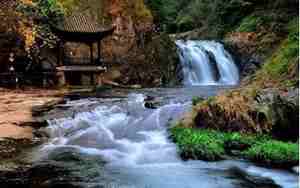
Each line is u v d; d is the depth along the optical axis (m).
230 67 33.69
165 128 13.82
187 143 11.70
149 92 21.47
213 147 11.30
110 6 31.17
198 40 37.75
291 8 35.12
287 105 12.24
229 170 10.37
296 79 14.66
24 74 24.91
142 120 14.69
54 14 25.78
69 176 9.80
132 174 10.04
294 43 17.33
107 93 20.95
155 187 9.15
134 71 29.27
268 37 33.06
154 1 42.34
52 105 16.75
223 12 41.16
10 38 24.86
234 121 12.45
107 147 12.41
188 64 31.38
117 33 30.44
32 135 13.32
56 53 27.77
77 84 27.12
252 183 9.44
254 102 12.56
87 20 26.27
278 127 12.17
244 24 36.84
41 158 11.27
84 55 29.45
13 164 10.69
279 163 10.55
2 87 23.62
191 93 20.45
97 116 15.30
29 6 24.94
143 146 12.36
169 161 11.15
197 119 13.08
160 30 37.25
